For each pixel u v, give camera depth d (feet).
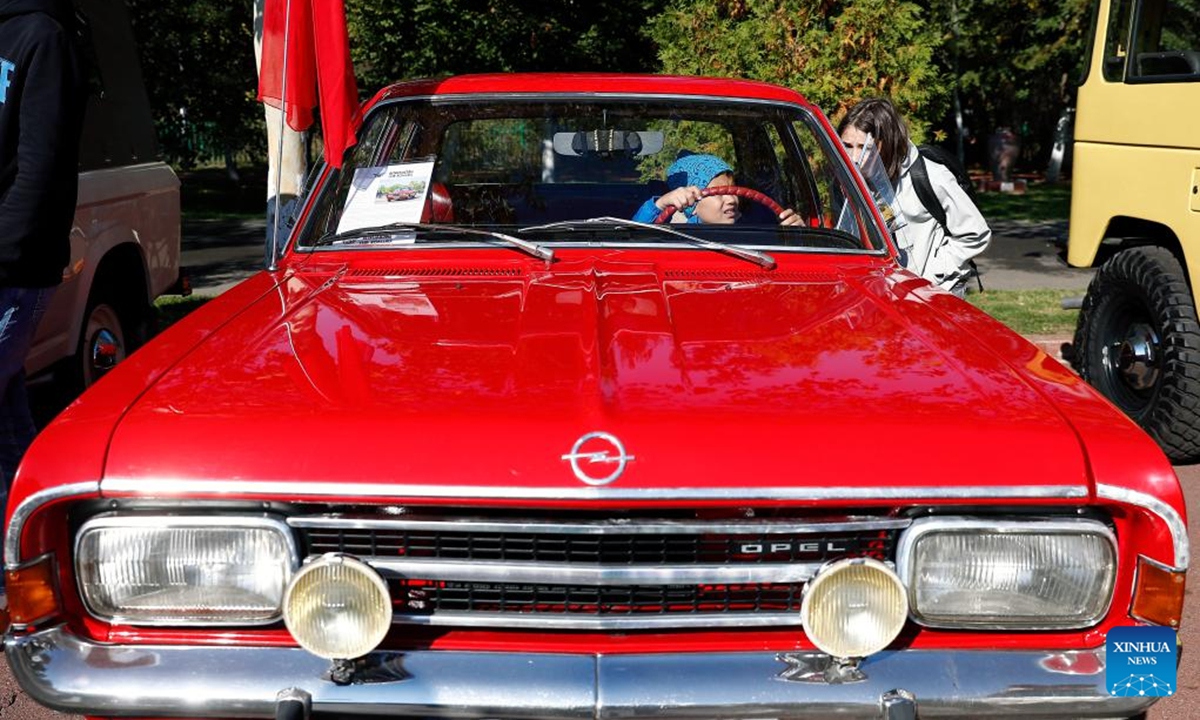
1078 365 19.44
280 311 8.72
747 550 6.69
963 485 6.43
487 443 6.44
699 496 6.30
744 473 6.37
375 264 10.27
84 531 6.50
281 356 7.59
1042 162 108.88
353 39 47.52
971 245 16.10
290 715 6.24
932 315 8.85
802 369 7.43
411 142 11.61
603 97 11.59
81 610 6.67
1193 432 16.47
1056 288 35.06
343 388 7.02
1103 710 6.48
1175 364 16.33
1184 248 16.05
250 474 6.40
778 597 6.82
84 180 16.42
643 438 6.45
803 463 6.42
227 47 70.90
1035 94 102.63
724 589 6.79
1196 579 13.16
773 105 11.68
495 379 7.14
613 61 50.98
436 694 6.35
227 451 6.48
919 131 27.09
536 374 7.20
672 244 10.50
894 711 6.28
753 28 26.86
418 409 6.70
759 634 6.77
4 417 11.96
